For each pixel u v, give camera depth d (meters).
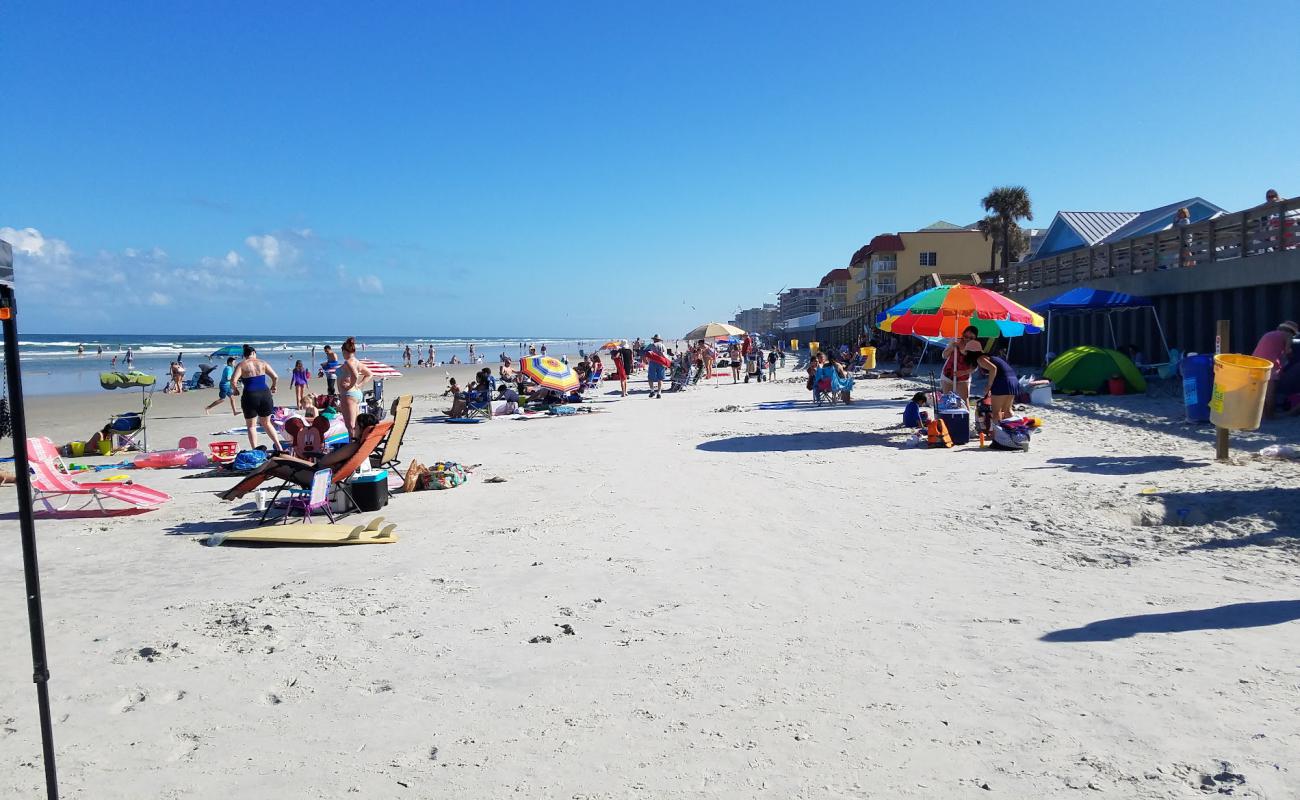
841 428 14.95
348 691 4.07
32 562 2.63
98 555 7.11
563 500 9.00
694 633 4.75
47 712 2.66
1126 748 3.20
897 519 7.53
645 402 23.42
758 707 3.73
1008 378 11.94
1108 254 25.62
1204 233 20.61
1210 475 8.68
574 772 3.21
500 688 4.05
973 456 11.01
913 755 3.23
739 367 33.72
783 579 5.78
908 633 4.60
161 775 3.29
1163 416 14.11
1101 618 4.68
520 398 21.22
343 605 5.46
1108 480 8.76
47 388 37.59
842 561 6.19
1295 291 17.09
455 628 4.96
